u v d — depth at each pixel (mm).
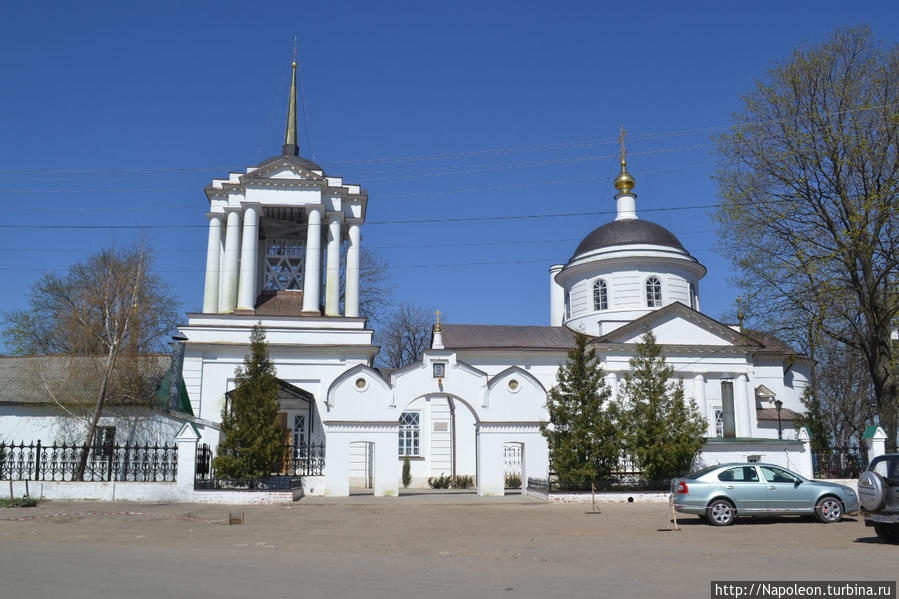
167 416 28266
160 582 9078
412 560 11438
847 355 44312
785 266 27047
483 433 26438
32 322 44031
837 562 11289
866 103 26688
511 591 8750
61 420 28531
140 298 31062
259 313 34406
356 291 35688
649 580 9609
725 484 17328
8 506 20188
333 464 25453
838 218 27250
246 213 34688
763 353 40344
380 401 26016
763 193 28125
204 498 22250
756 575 10031
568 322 43500
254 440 23469
